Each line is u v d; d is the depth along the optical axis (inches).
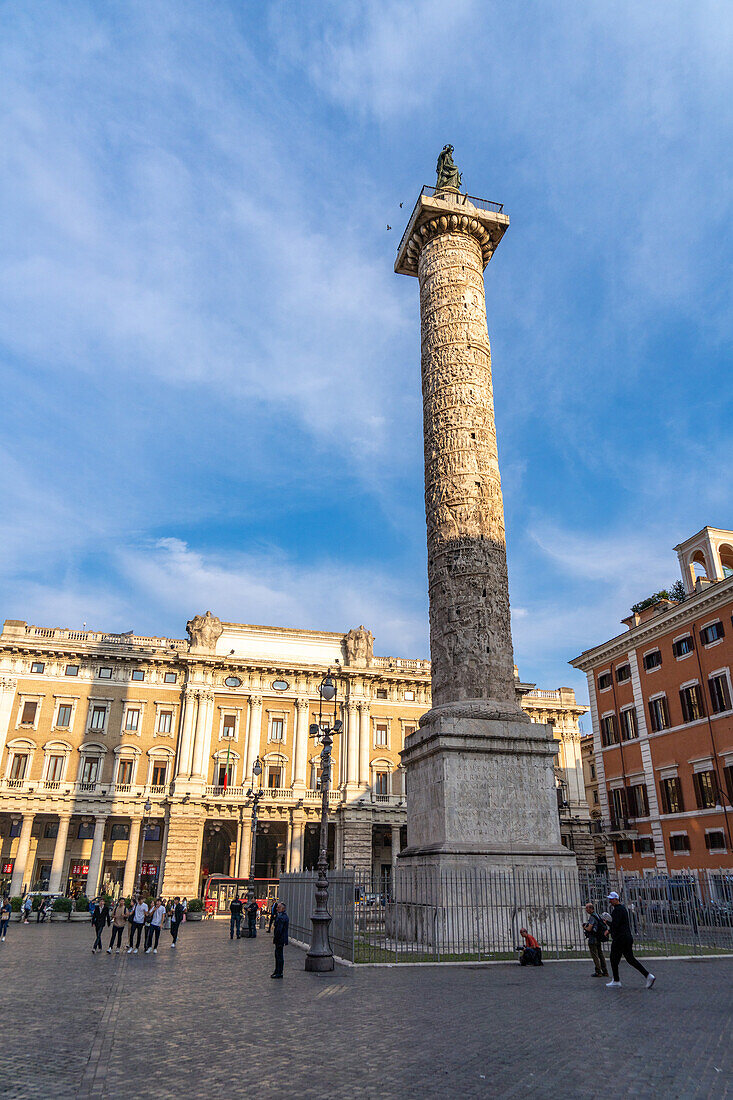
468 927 791.7
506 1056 361.7
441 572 1007.0
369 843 2213.3
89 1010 503.8
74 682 2186.3
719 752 1378.0
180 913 1055.0
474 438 1057.5
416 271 1295.5
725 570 1747.0
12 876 1978.3
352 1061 354.9
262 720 2299.5
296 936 1130.7
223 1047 386.3
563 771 2468.0
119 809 2086.6
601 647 1732.3
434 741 896.9
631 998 528.1
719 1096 299.1
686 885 1256.2
